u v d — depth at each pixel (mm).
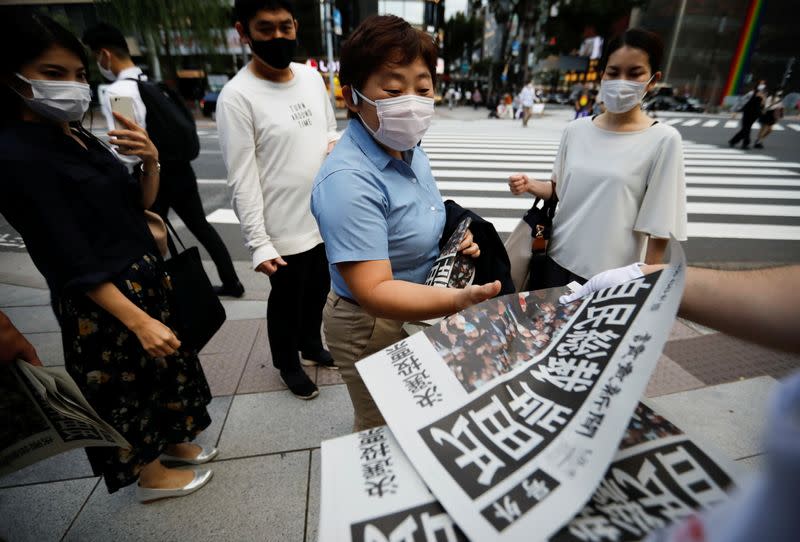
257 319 3111
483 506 506
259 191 1983
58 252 1235
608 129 1851
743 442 1966
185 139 2914
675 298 564
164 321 1569
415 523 520
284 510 1683
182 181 3053
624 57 1681
